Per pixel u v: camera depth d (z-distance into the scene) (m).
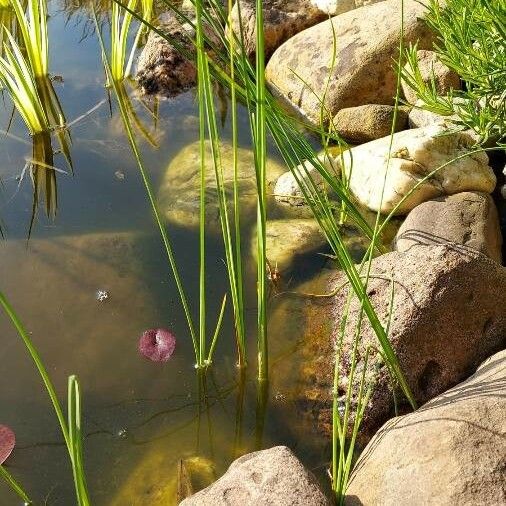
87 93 1.74
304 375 1.12
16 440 1.05
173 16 1.85
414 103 1.54
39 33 1.71
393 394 1.06
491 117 1.26
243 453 1.04
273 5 1.83
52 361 1.14
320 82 1.62
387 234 1.32
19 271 1.26
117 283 1.25
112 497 0.99
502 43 1.23
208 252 1.31
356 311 1.15
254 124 1.06
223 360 1.15
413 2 1.65
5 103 1.71
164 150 1.57
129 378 1.12
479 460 0.87
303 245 1.31
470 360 1.09
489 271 1.11
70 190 1.46
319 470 1.02
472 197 1.29
